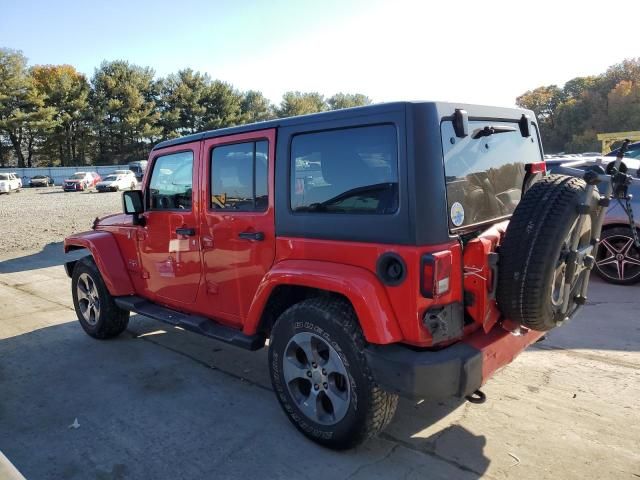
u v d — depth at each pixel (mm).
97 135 70688
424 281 2602
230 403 3811
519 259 2654
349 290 2764
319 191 3062
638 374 4008
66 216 19609
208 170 3807
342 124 2916
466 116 2789
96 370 4527
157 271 4488
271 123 3338
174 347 5047
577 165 7066
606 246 6418
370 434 2936
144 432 3436
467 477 2836
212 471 2977
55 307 6711
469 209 2922
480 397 3281
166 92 75750
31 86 62906
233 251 3666
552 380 3951
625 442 3111
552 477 2811
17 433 3475
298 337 3121
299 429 3254
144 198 4527
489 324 2840
